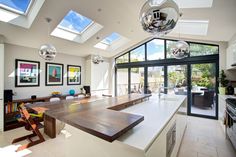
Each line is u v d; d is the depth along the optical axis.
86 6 3.16
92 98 3.72
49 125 3.21
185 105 3.65
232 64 3.47
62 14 3.20
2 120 3.46
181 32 4.56
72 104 2.40
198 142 2.99
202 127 3.88
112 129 1.10
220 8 2.67
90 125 1.20
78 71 6.01
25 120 3.02
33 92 4.52
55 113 1.62
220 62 4.34
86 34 4.62
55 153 2.53
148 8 1.49
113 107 2.05
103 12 3.50
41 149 2.66
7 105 3.63
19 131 3.50
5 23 3.12
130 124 1.22
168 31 1.69
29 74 4.42
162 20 1.51
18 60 4.16
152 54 5.93
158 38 5.75
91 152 1.41
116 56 6.89
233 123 2.51
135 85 6.42
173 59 5.38
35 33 3.71
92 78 6.07
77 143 1.58
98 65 6.38
